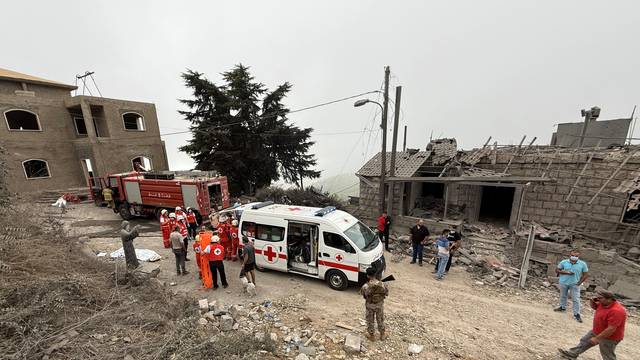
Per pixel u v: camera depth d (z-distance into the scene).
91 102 20.91
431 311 7.26
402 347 5.62
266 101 25.98
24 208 7.88
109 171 21.72
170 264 9.93
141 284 6.85
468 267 10.22
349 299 7.69
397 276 9.60
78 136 22.23
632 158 10.74
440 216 14.70
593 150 12.31
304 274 8.76
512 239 11.55
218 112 24.45
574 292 6.98
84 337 4.40
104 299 5.56
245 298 7.64
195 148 23.62
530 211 12.94
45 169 20.50
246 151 24.83
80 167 22.28
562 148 13.59
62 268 6.15
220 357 4.25
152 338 4.63
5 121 18.42
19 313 4.03
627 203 10.82
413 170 14.86
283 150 27.94
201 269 8.23
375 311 5.63
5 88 20.41
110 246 11.45
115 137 22.33
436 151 16.34
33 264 5.51
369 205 16.72
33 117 20.17
